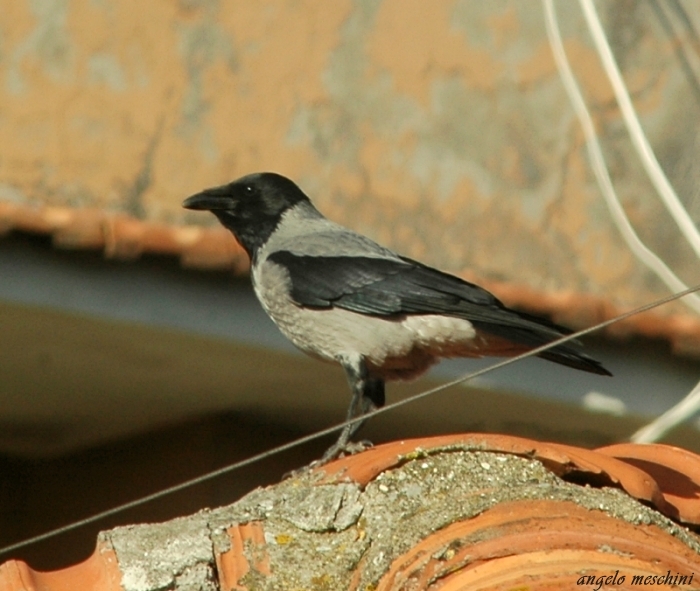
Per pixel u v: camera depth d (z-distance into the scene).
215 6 15.48
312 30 15.84
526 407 12.98
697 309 15.17
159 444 12.85
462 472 6.54
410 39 16.22
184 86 15.12
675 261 16.28
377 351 10.41
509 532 5.84
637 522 6.22
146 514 12.68
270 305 10.85
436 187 15.80
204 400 12.57
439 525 6.05
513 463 6.61
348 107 15.76
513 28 16.59
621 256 15.88
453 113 16.12
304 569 6.11
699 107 16.89
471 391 12.63
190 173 14.86
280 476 12.73
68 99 14.64
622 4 17.14
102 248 11.00
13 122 14.42
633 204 16.45
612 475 6.66
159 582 5.97
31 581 6.05
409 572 5.77
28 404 12.52
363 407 10.47
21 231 10.82
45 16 14.84
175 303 11.29
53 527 12.93
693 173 16.67
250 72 15.45
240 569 6.11
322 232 11.31
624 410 12.92
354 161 15.61
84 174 14.45
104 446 13.12
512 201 15.94
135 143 14.73
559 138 16.30
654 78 17.00
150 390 12.34
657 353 13.14
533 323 10.11
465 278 12.99
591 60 16.92
